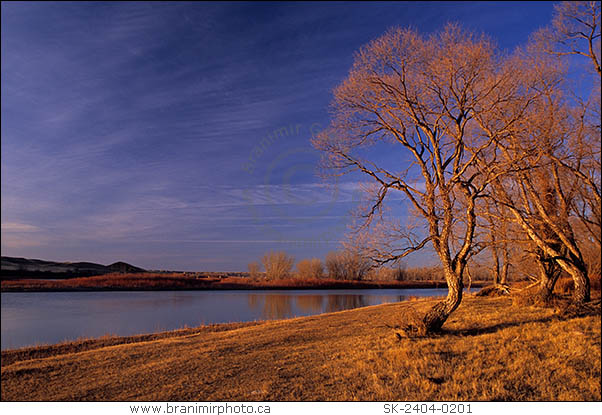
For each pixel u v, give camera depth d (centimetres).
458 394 912
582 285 1905
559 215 2062
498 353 1199
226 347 1552
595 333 1405
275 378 1079
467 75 1378
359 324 1962
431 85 1410
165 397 987
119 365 1386
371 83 1434
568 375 1025
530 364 1098
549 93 1728
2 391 1152
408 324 1558
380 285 6644
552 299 2142
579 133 1866
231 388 1025
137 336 2280
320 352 1359
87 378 1246
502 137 1443
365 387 966
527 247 2223
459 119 1415
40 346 2038
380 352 1278
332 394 928
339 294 5278
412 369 1077
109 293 5856
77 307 3862
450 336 1446
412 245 1465
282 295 5191
